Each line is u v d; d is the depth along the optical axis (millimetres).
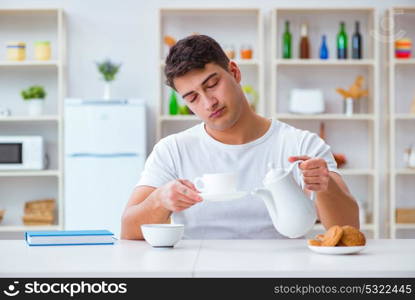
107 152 5145
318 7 5359
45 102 5688
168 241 1847
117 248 1861
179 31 5625
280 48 5656
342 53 5445
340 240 1691
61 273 1356
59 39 5379
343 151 5656
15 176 5656
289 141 2340
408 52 5461
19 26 5656
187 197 1865
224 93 2096
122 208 5141
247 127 2316
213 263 1494
